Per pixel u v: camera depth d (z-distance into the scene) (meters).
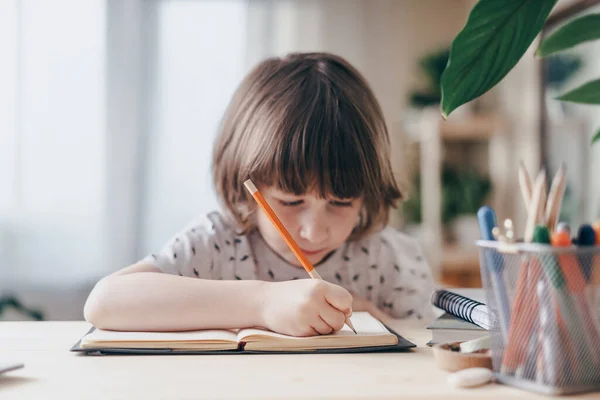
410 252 1.23
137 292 0.76
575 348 0.51
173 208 2.91
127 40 2.86
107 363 0.62
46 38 2.79
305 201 0.92
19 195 2.77
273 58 1.11
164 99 2.92
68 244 2.81
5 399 0.50
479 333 0.71
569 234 0.52
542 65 2.78
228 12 2.99
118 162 2.84
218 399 0.49
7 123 2.75
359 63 3.18
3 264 2.76
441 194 3.11
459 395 0.50
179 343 0.67
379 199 1.04
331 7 3.14
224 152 1.06
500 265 0.54
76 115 2.81
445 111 0.68
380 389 0.52
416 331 0.83
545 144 2.76
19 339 0.75
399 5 3.25
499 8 0.63
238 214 1.06
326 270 1.12
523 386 0.52
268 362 0.62
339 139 0.91
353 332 0.72
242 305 0.74
